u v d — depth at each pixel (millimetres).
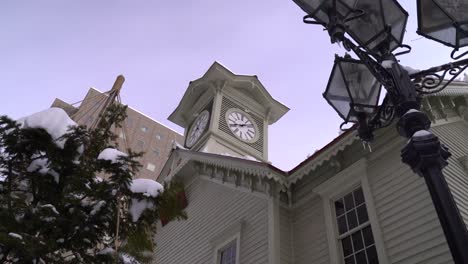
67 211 6551
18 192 6707
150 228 7262
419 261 6844
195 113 21281
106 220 6613
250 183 11219
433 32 4016
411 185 7711
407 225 7379
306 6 4195
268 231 9648
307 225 9562
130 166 7297
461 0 4051
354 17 4152
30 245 5230
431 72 4086
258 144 19891
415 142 3330
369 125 4406
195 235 12648
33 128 6633
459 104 10102
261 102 21750
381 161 8648
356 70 4699
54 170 6734
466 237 2807
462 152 9078
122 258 6500
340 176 9258
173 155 16453
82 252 6324
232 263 10406
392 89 3982
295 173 10086
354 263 8078
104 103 10438
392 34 4348
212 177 13484
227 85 20531
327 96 4738
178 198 7539
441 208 2992
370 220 8070
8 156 6629
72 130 7074
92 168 7105
